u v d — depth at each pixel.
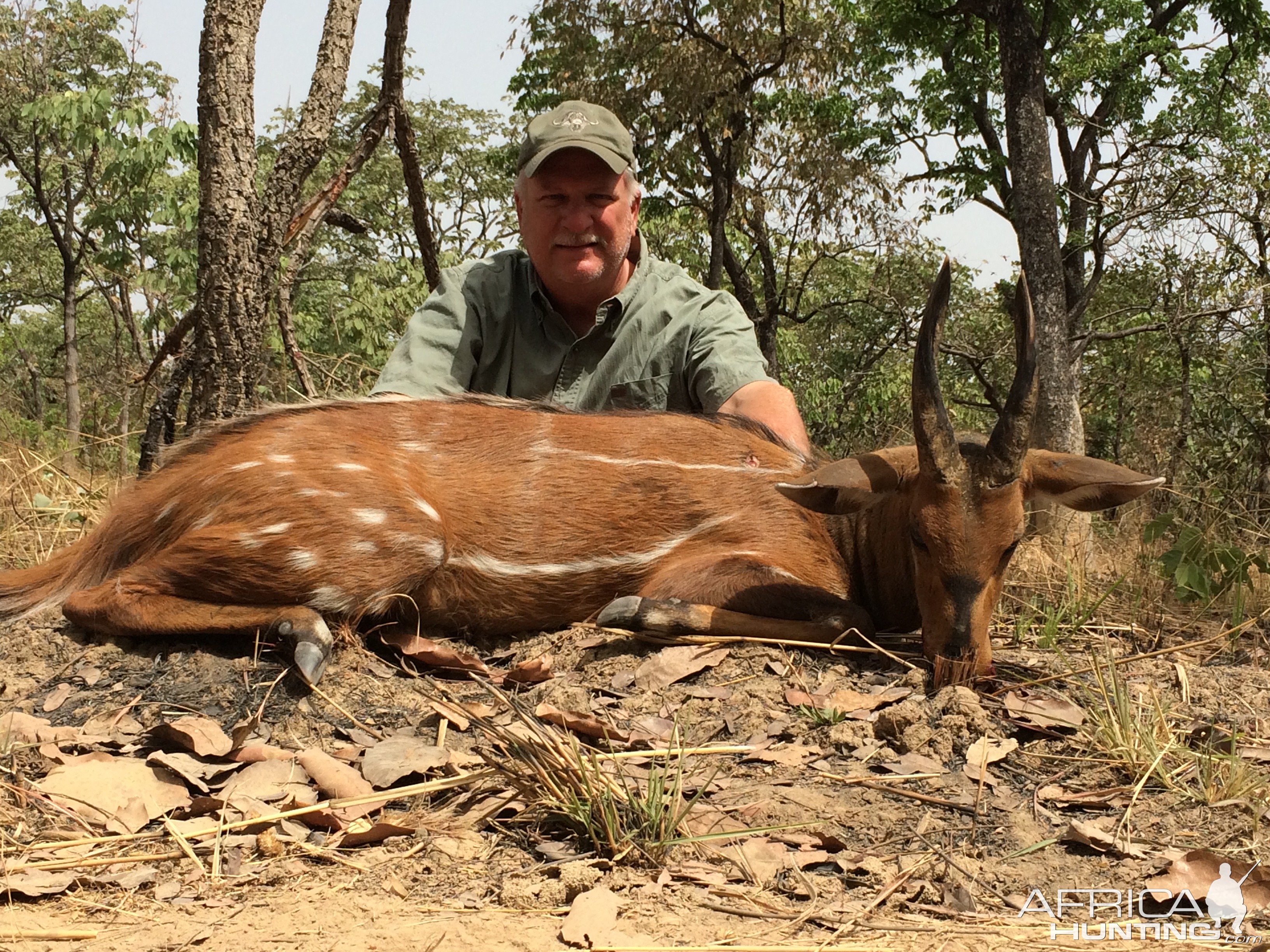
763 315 19.53
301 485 3.81
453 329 5.24
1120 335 17.41
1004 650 4.26
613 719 3.47
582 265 5.07
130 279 19.14
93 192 23.00
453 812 2.97
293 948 2.30
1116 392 18.64
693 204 19.11
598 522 4.19
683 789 3.07
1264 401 14.03
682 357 5.27
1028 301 3.61
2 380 27.72
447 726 3.40
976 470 3.69
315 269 19.94
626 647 3.94
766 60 17.38
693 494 4.29
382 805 2.99
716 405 5.12
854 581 4.35
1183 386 14.98
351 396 5.46
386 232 30.59
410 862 2.72
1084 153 22.45
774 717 3.49
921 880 2.66
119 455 8.10
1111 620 4.75
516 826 2.90
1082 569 5.11
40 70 21.97
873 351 22.08
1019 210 14.33
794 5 17.23
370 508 3.83
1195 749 3.40
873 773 3.19
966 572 3.67
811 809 2.96
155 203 16.05
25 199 27.59
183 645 3.79
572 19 17.58
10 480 6.36
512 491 4.16
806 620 3.99
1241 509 6.57
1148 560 5.21
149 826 2.91
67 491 6.41
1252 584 4.85
